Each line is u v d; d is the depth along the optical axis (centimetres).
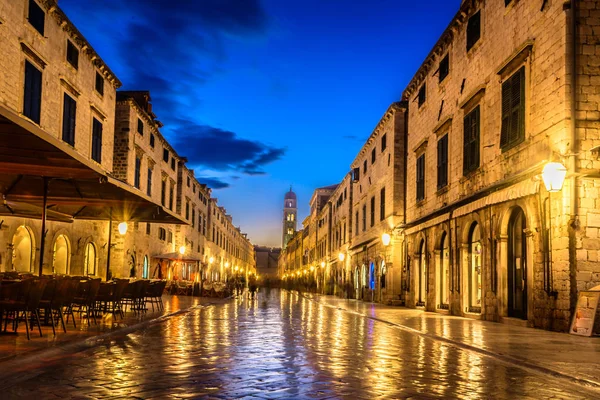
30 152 1119
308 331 1546
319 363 945
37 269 2420
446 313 2392
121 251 3481
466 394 711
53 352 974
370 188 4141
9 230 2200
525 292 1745
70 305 1342
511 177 1748
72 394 670
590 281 1451
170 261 4553
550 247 1545
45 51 2328
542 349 1113
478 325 1727
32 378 767
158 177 4438
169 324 1662
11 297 1070
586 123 1484
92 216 2033
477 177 2094
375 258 3819
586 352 1072
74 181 1517
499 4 1944
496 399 686
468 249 2214
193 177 6031
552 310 1530
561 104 1509
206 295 4044
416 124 3052
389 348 1180
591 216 1467
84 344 1104
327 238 6806
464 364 962
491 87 1992
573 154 1464
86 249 3080
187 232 5712
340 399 666
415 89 3083
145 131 3978
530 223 1642
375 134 3956
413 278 2930
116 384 731
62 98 2512
